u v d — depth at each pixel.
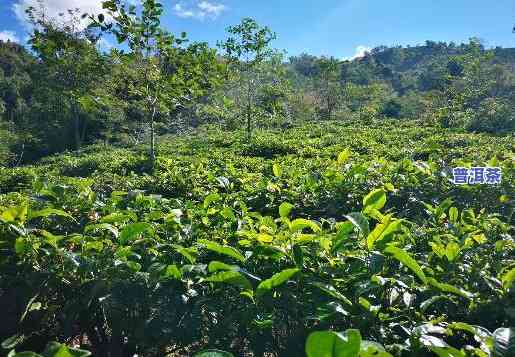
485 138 17.11
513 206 4.89
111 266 2.57
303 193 4.88
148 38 11.16
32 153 32.25
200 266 2.41
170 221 3.22
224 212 3.32
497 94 35.03
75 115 27.84
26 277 2.61
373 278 2.20
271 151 17.27
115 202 3.81
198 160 12.63
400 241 2.84
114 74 12.02
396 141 18.62
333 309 2.04
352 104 44.19
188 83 12.17
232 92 21.56
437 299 2.37
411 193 4.97
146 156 14.13
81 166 16.08
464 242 2.88
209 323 2.47
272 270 2.57
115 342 2.65
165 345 2.56
